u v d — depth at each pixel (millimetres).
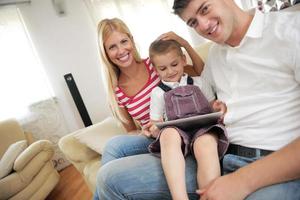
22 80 3406
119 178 996
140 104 1520
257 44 855
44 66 3549
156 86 1384
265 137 873
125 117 1625
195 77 1284
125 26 1577
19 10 3393
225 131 959
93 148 1711
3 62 3307
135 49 1575
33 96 3471
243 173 717
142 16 4027
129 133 1581
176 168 918
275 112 853
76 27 3719
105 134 1747
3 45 3299
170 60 1271
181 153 964
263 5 2584
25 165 2424
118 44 1511
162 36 1424
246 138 919
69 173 3307
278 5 2424
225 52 987
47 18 3549
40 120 3500
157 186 961
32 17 3467
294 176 673
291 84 826
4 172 2406
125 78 1590
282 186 687
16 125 3133
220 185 737
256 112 891
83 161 1790
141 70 1549
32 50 3455
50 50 3570
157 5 4090
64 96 3686
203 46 1776
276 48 811
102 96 3928
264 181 690
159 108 1317
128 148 1298
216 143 974
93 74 3846
